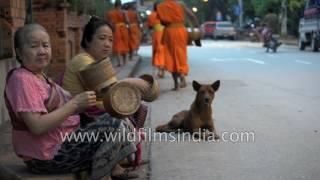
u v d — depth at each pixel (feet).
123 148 13.57
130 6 58.44
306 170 17.46
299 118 26.30
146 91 15.78
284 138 21.90
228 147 20.45
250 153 19.56
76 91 14.92
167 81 42.57
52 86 13.33
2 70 22.00
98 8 52.21
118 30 52.70
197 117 21.90
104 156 13.41
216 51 89.30
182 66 36.40
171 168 17.75
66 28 35.47
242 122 25.27
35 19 34.86
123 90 13.29
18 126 13.20
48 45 13.16
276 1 139.13
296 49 95.96
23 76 12.70
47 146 13.28
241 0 176.35
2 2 23.04
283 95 34.42
